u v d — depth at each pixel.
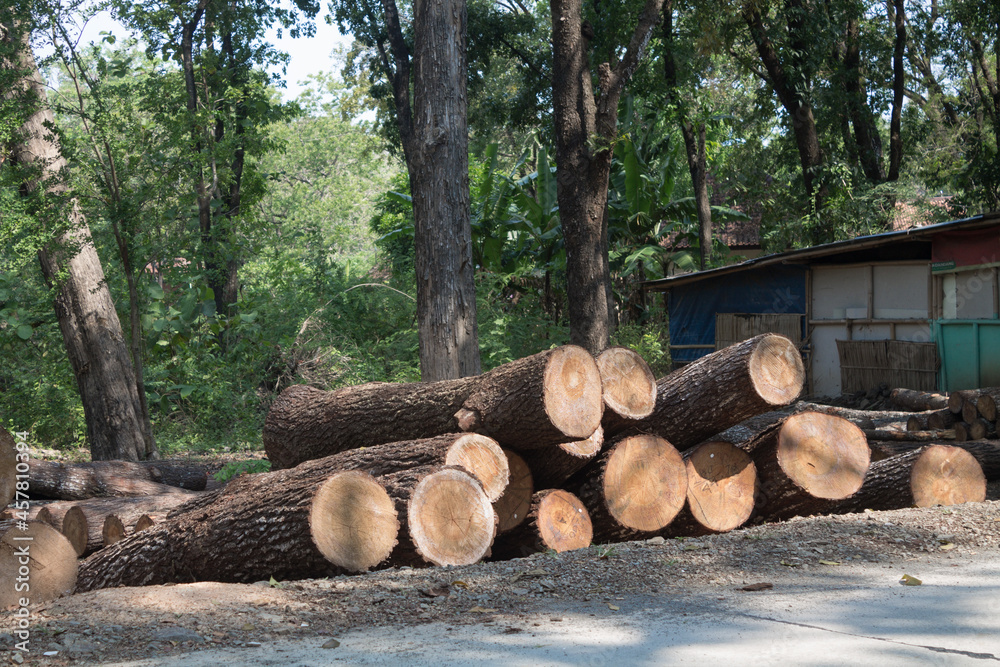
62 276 12.84
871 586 4.69
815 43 21.55
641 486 6.15
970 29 24.31
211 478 10.55
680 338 20.42
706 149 26.95
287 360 19.11
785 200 25.55
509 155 40.75
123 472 9.60
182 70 17.14
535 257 24.12
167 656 3.71
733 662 3.46
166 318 17.12
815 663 3.44
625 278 24.78
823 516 6.43
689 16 21.25
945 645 3.66
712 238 24.00
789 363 6.46
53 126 12.36
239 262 20.97
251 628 4.11
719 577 4.94
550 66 25.70
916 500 6.95
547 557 5.40
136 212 12.73
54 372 16.62
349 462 5.65
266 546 5.23
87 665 3.64
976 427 10.15
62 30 12.40
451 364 11.91
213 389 17.02
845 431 6.73
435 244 12.02
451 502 5.32
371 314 22.45
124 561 5.76
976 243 13.99
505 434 5.95
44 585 5.37
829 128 24.38
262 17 21.64
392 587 4.71
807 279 17.53
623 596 4.60
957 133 26.84
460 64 12.34
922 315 15.32
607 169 14.48
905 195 23.06
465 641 3.82
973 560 5.30
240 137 15.72
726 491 6.48
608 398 6.03
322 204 43.16
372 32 23.14
